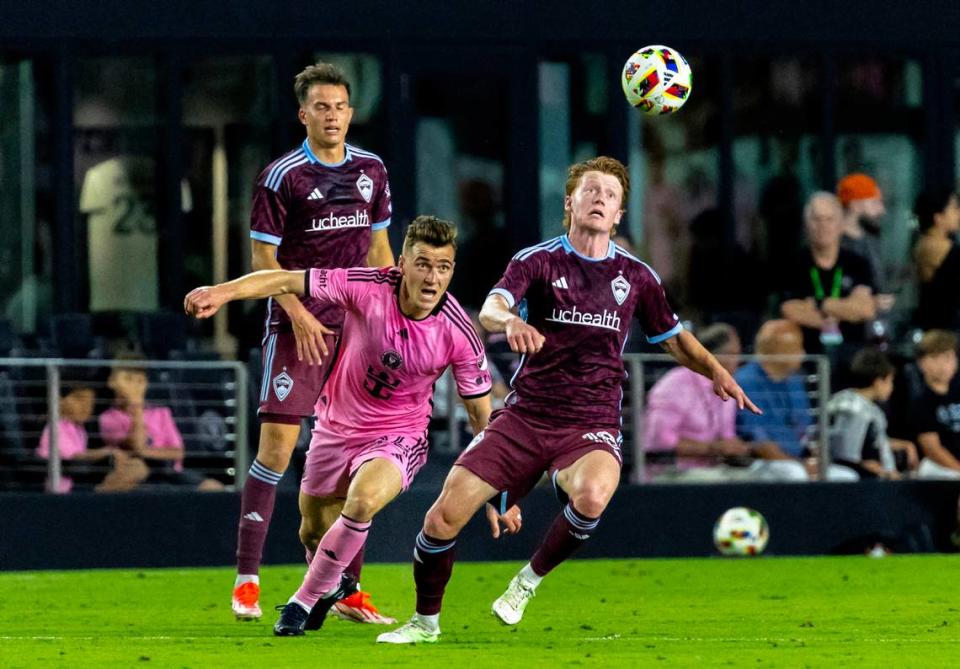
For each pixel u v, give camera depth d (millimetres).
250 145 57906
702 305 59625
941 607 37031
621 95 59062
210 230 57875
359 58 58219
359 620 33438
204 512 46375
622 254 31047
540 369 30562
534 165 58906
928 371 51844
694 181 59719
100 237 57469
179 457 47938
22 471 47281
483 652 28797
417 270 29375
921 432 51875
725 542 48312
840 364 52375
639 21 59219
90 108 57375
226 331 57250
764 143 60000
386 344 30078
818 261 54656
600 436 30578
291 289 29875
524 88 58750
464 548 47844
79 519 45781
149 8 57375
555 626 33656
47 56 57094
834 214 54375
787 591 40344
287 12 57781
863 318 54656
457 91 58625
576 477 30125
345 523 29891
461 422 51094
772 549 49094
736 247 59562
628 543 48406
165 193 57656
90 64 57312
